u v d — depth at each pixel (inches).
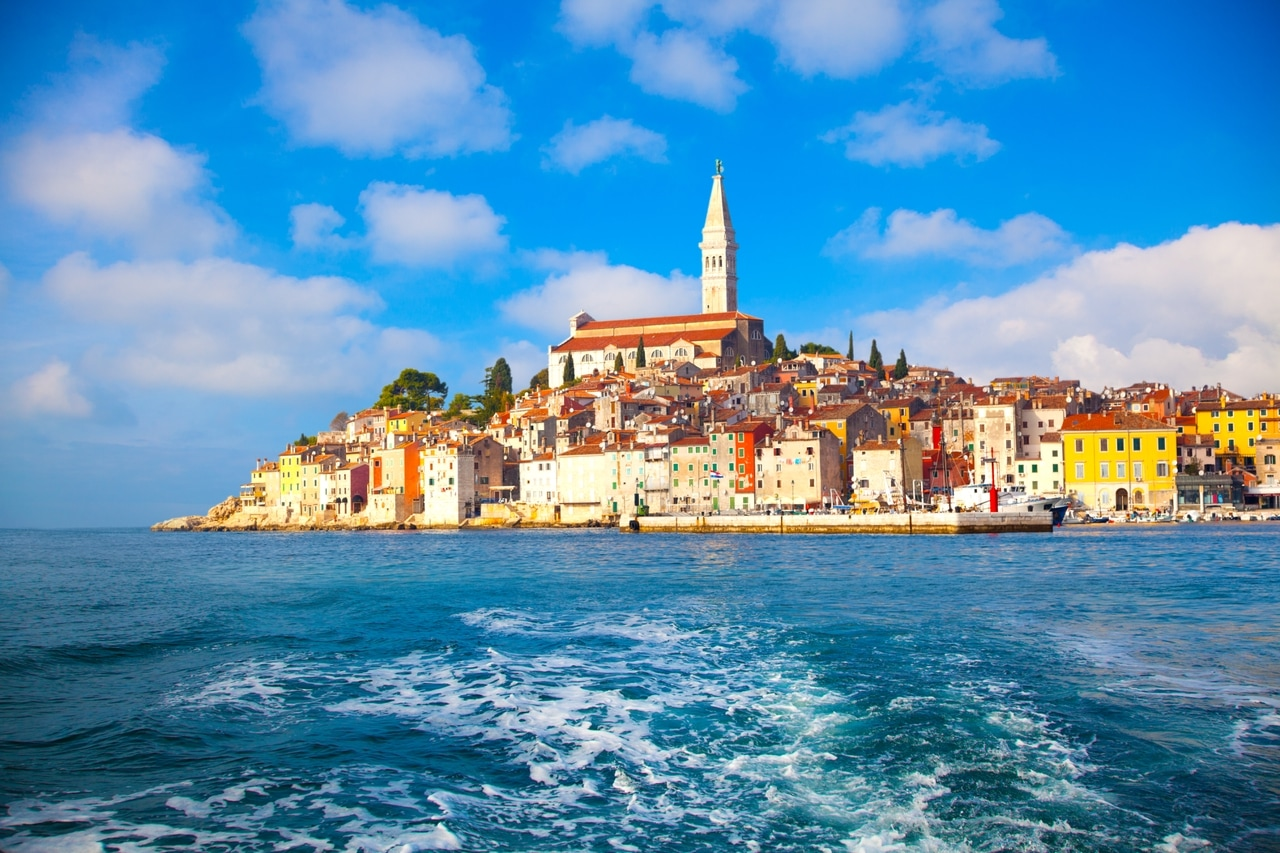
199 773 1489.9
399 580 4517.7
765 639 2476.6
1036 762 1457.9
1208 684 1924.2
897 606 3107.8
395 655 2367.1
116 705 1916.8
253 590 4195.4
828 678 1993.1
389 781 1437.0
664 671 2090.3
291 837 1251.2
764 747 1549.0
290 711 1833.2
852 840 1213.7
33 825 1299.2
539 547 7027.6
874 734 1600.6
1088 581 3821.4
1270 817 1261.1
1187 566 4429.1
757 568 4658.0
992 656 2219.5
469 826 1273.4
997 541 6373.0
